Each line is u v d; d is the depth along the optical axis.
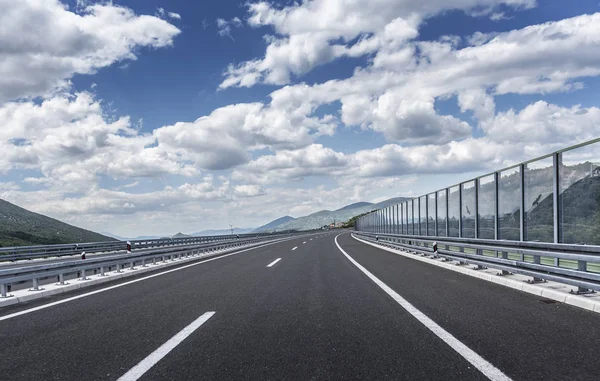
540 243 8.79
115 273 14.05
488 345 5.06
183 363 4.62
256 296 9.08
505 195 12.59
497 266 10.74
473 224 15.50
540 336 5.42
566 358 4.53
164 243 36.06
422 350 4.91
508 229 12.40
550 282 9.42
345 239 49.22
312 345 5.21
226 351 5.03
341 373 4.19
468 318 6.54
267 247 32.22
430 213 21.62
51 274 10.76
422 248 18.72
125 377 4.23
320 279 11.80
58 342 5.66
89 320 7.02
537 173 10.69
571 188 9.13
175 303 8.43
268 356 4.79
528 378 3.97
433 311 7.12
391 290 9.54
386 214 36.81
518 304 7.61
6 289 9.68
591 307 7.00
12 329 6.52
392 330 5.88
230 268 15.66
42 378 4.28
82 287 11.35
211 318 6.93
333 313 7.13
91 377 4.27
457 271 13.40
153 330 6.20
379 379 4.00
